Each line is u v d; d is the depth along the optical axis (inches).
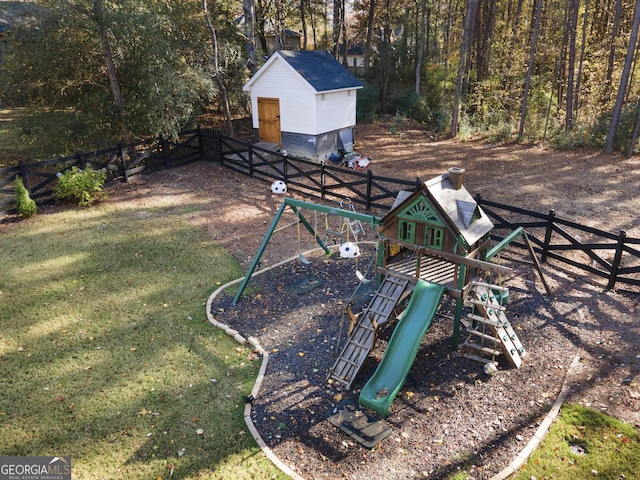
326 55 837.8
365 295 372.2
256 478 213.8
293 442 236.1
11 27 597.6
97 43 627.5
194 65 752.3
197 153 765.9
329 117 774.5
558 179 662.5
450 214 285.7
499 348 292.8
